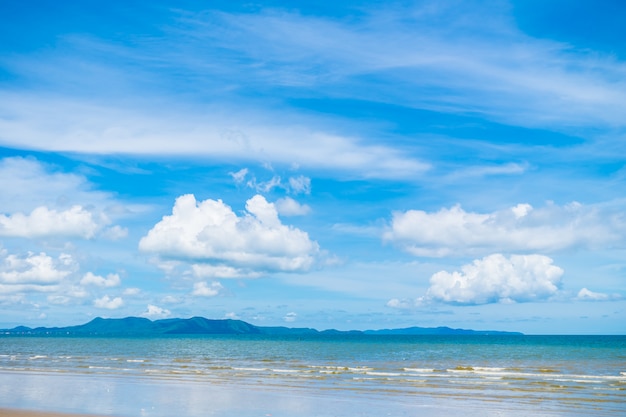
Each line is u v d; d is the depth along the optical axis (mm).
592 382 39531
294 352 95125
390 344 154500
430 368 53844
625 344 151875
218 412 25234
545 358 74000
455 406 27734
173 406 26922
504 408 27203
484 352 94375
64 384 36688
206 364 59438
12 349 103562
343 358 73438
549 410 26625
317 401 29031
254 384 37281
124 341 183125
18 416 23469
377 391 33594
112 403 27766
